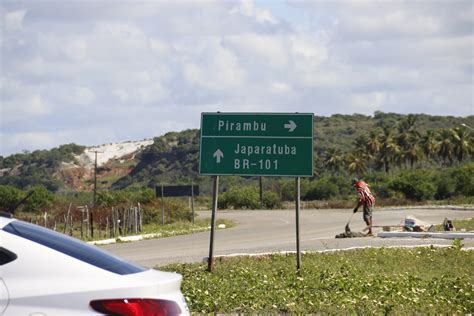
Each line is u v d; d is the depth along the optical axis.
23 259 9.96
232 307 20.88
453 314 20.03
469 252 34.78
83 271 10.01
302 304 21.00
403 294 22.48
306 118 29.31
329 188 147.62
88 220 61.75
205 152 29.72
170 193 79.50
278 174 29.31
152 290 10.02
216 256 33.84
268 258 32.81
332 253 34.47
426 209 99.19
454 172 147.62
